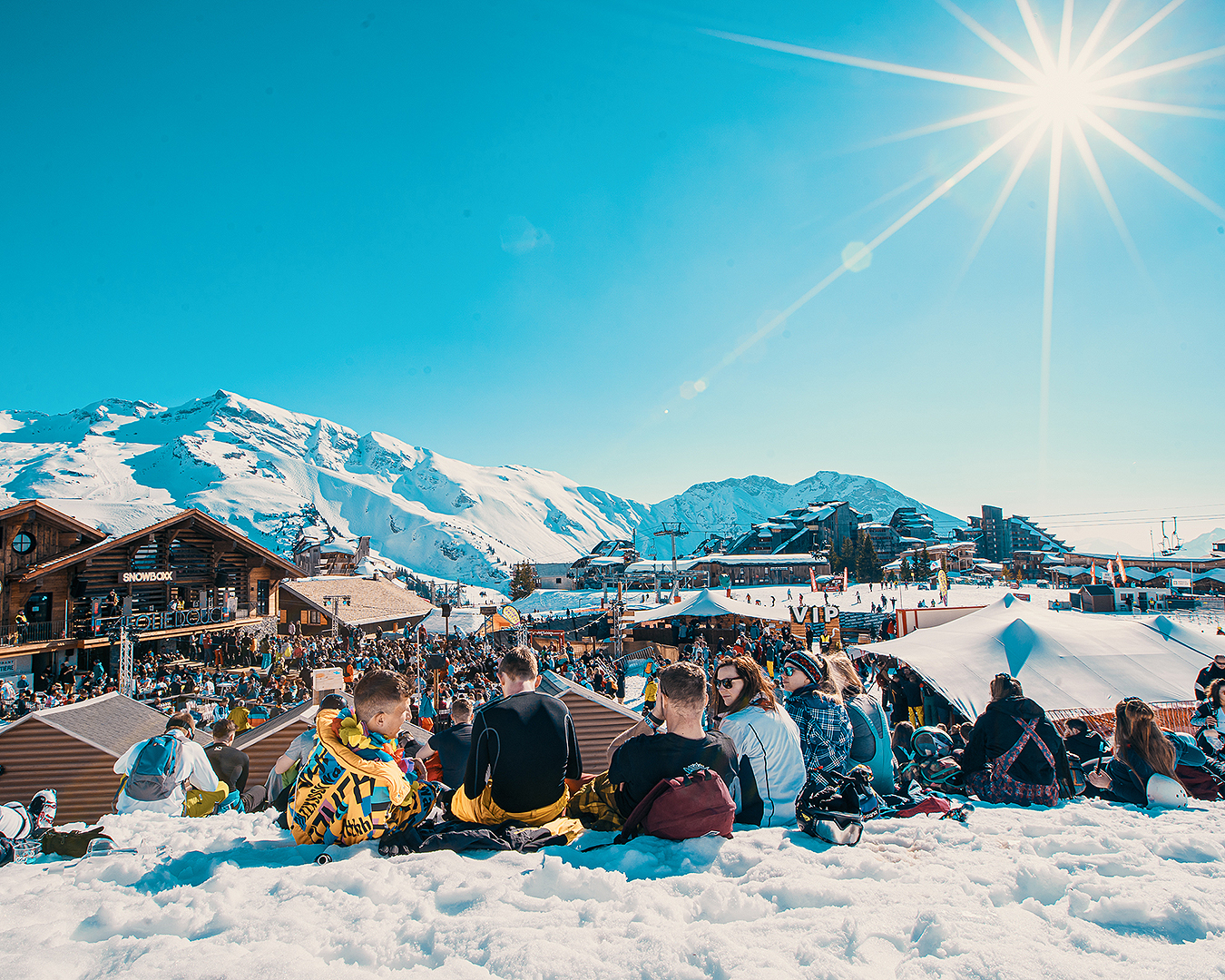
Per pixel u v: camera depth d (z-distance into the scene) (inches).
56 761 319.6
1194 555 3863.2
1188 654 466.6
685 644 1311.5
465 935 103.2
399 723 162.4
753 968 92.2
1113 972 91.2
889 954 99.1
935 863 138.6
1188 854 149.2
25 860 155.3
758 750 178.1
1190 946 99.3
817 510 6048.2
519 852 142.8
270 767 341.4
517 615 1182.9
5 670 1112.8
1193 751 247.0
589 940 101.6
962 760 233.1
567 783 177.6
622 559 5605.3
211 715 768.3
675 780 146.3
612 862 134.7
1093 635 485.1
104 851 159.2
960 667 462.3
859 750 216.4
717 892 115.6
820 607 1390.3
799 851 140.9
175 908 113.2
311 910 114.2
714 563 4751.5
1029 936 102.4
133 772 242.2
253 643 1389.0
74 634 1202.0
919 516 6998.0
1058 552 6230.3
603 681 958.4
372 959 98.2
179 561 1435.8
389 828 154.1
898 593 2834.6
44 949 99.0
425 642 1450.5
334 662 1245.7
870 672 648.4
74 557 1194.6
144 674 1165.7
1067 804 212.4
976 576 4662.9
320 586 1988.2
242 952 98.8
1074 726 312.0
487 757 158.2
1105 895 117.3
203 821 203.8
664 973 92.4
